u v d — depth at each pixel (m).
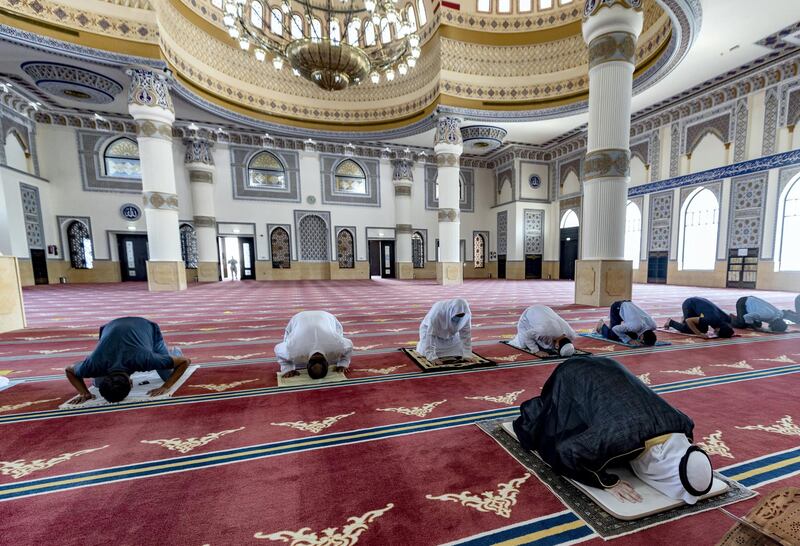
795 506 0.67
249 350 2.92
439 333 2.56
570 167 11.50
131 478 1.23
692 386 2.03
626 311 3.03
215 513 1.06
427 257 12.88
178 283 7.44
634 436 1.05
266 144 11.31
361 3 9.30
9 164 8.70
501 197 12.85
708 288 7.87
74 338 3.34
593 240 4.93
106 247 10.41
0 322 3.55
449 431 1.55
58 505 1.10
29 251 9.27
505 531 0.98
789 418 1.64
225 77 8.75
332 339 2.26
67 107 9.33
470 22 8.05
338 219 12.09
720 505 1.06
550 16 7.91
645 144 9.55
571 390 1.20
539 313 2.81
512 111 8.27
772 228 7.09
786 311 3.64
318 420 1.67
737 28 5.82
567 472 1.13
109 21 6.21
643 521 1.00
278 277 11.73
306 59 5.70
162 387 1.95
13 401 1.88
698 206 8.43
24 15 5.69
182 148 10.62
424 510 1.07
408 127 9.48
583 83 7.80
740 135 7.52
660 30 6.27
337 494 1.15
